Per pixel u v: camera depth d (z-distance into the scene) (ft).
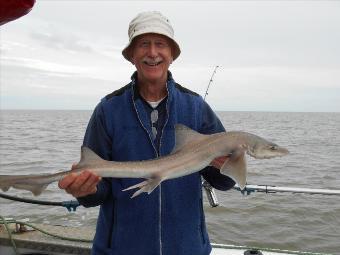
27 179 3.52
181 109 3.84
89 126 3.88
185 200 3.71
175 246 3.61
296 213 12.85
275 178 19.60
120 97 3.86
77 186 3.39
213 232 11.32
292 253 4.95
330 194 5.22
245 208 13.26
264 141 3.87
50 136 55.06
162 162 3.61
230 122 122.93
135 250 3.61
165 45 3.76
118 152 3.74
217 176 4.00
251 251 4.93
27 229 5.81
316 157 29.12
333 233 11.28
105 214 3.80
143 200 3.62
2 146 37.78
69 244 5.28
